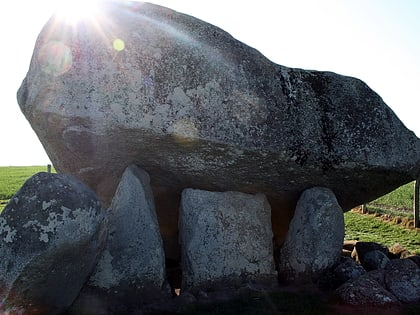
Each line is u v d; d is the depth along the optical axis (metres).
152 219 7.39
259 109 7.61
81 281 6.25
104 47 7.20
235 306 6.80
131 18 7.41
